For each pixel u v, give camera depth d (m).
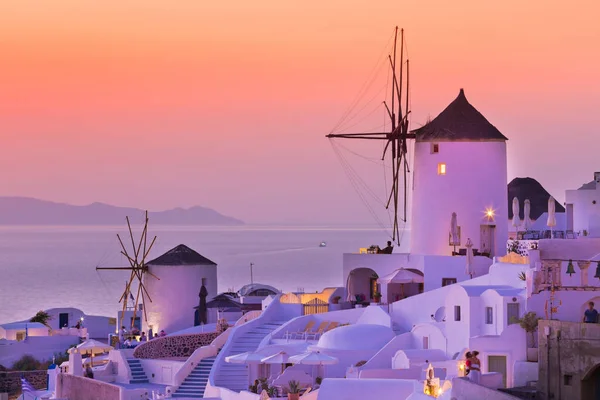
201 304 193.88
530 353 123.94
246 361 140.25
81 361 164.50
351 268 170.00
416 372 130.38
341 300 170.38
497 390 101.38
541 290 128.00
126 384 159.25
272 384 137.38
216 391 145.50
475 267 157.12
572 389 102.62
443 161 169.00
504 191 169.62
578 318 126.88
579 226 151.25
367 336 143.50
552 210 143.38
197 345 168.88
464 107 173.00
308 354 135.00
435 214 169.25
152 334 198.12
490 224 167.88
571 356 102.88
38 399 167.38
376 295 164.38
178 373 154.88
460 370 117.25
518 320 126.06
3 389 192.12
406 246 192.00
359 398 105.94
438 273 159.25
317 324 158.38
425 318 148.62
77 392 159.25
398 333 148.75
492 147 168.88
